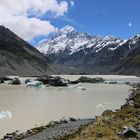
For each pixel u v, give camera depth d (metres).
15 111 87.12
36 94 145.38
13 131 60.91
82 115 81.50
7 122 70.31
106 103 108.12
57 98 125.88
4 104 103.31
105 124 40.47
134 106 57.97
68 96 135.38
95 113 85.12
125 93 149.38
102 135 34.34
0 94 143.38
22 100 116.81
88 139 33.62
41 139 48.69
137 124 38.41
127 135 33.62
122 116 45.97
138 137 32.91
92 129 38.31
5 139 53.03
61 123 67.25
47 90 173.00
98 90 171.38
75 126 60.44
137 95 79.06
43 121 71.75
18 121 71.62
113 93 150.00
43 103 107.31
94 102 111.44
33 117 77.25
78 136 36.88
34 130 59.41
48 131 56.47
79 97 130.50
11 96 133.75
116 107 97.25
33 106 98.75
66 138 41.19
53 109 91.75
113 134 34.44
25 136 53.56
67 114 82.88
